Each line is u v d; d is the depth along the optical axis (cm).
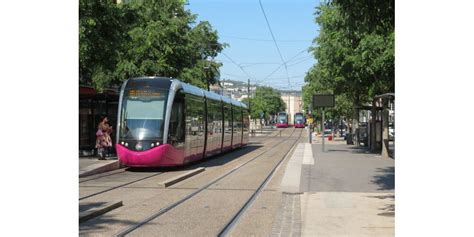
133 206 1347
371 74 2928
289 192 1578
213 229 1056
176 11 3406
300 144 5009
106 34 2338
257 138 7219
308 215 1174
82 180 1934
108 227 1069
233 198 1505
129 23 2514
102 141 2525
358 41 2867
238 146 4088
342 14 1157
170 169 2438
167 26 3173
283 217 1173
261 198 1503
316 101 3778
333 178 1947
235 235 998
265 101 14912
